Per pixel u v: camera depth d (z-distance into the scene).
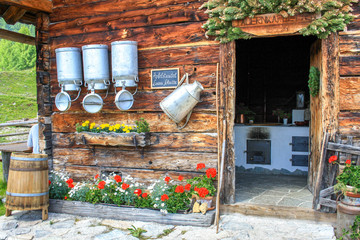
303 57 7.90
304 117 6.65
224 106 4.47
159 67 4.83
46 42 5.48
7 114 17.47
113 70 4.73
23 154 4.59
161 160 4.88
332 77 4.07
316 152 4.71
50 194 4.98
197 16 4.57
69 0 5.32
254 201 4.67
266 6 4.08
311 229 4.00
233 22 4.31
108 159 5.20
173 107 4.48
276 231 3.98
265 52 8.15
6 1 4.80
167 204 4.34
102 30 5.14
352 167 3.81
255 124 6.80
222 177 4.48
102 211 4.59
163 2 4.75
